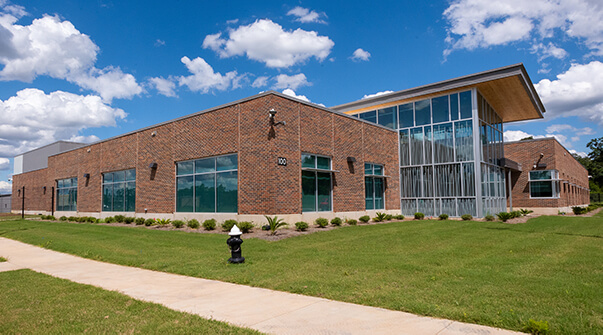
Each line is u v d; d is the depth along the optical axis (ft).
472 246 39.40
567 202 123.75
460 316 17.40
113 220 79.97
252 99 57.67
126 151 84.17
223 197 61.72
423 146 86.69
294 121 59.11
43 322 17.84
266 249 39.17
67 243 48.34
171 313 18.85
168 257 36.60
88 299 22.08
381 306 19.63
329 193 66.33
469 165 79.66
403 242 42.91
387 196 82.89
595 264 28.84
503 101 91.81
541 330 15.21
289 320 17.74
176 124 71.00
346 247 39.83
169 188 71.41
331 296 21.74
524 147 111.14
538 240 43.14
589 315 17.11
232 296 22.62
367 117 96.68
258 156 56.08
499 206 90.99
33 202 143.74
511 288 21.97
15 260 38.32
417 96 86.48
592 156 264.93
